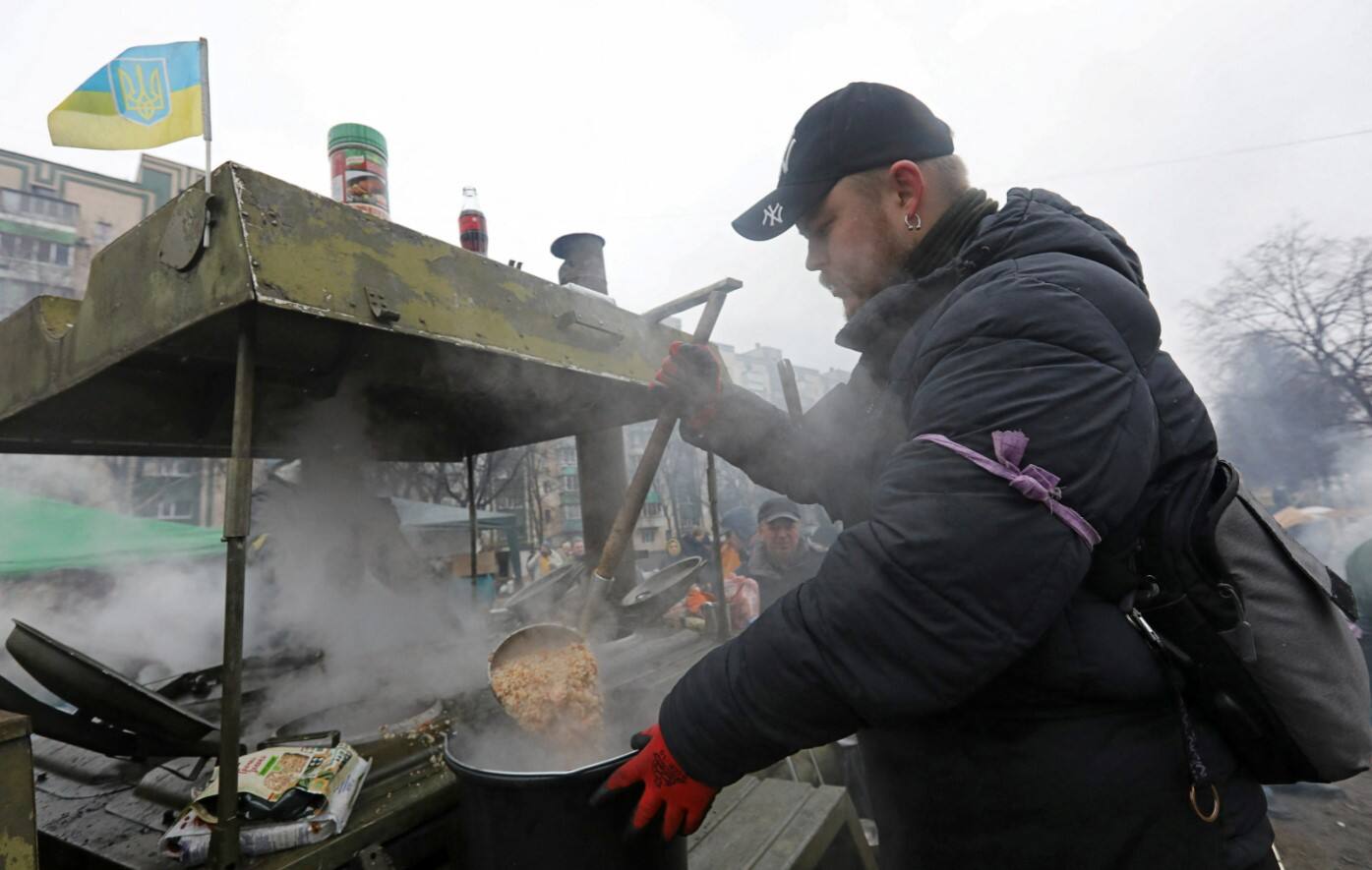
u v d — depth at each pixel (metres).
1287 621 0.74
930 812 0.84
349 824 0.94
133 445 1.62
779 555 3.58
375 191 1.39
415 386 1.67
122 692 0.93
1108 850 0.73
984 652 0.64
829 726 0.70
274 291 0.88
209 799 0.93
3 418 1.33
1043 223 0.83
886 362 1.03
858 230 0.99
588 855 0.81
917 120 0.96
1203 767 0.75
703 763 0.74
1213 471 0.77
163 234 0.98
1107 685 0.73
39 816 1.09
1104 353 0.70
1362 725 0.76
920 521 0.66
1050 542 0.64
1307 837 2.71
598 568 1.38
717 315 1.61
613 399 1.91
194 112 0.95
